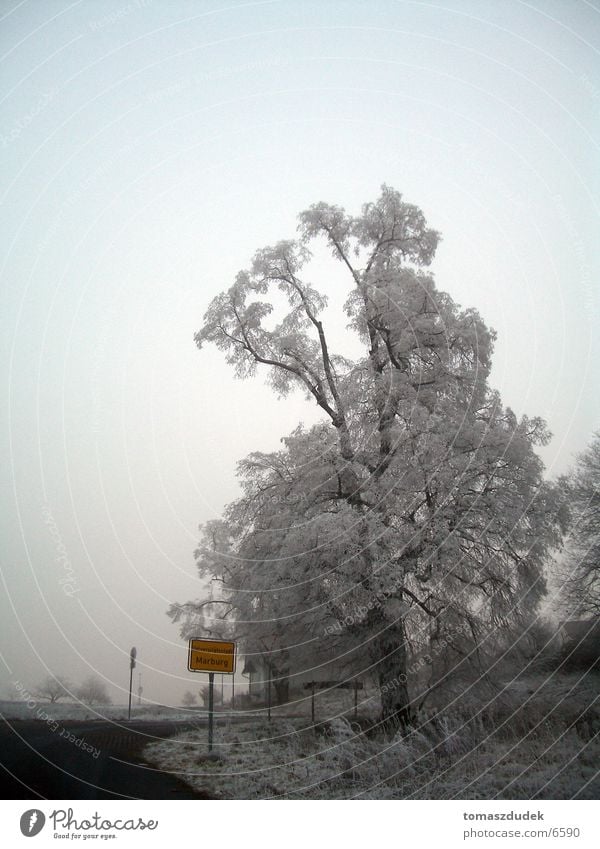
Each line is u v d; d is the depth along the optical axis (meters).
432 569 15.32
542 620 17.81
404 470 15.82
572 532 19.19
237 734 15.77
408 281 18.03
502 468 16.23
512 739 12.70
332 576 15.39
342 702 21.61
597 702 14.46
